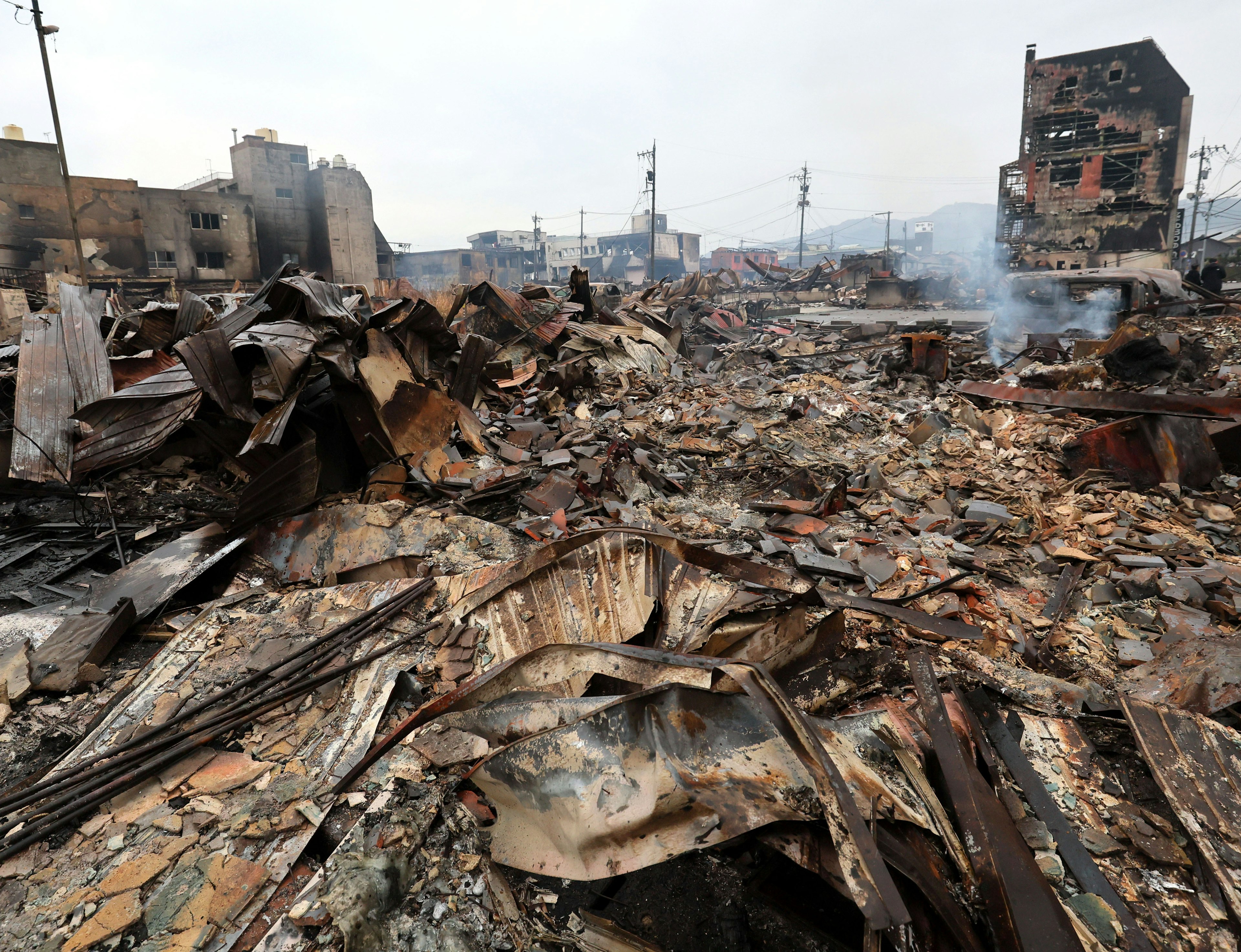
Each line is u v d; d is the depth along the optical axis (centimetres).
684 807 234
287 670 395
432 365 847
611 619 414
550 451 784
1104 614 498
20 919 254
